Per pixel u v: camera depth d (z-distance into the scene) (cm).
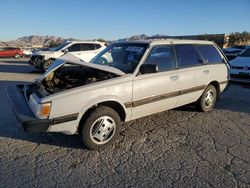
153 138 485
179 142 470
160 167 386
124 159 407
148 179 355
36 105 389
